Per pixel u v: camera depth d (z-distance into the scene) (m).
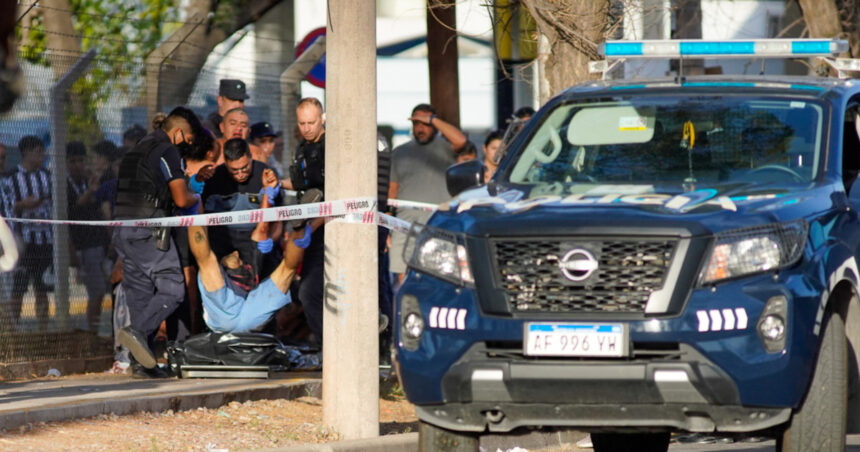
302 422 28.62
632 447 26.66
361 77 27.08
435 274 18.77
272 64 50.62
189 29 51.19
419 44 76.75
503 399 17.94
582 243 17.84
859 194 21.84
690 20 58.50
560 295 17.80
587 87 24.38
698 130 22.30
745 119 22.34
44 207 33.88
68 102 34.75
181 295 33.06
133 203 32.91
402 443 27.03
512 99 76.94
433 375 18.38
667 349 17.44
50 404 25.94
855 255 19.59
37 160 33.75
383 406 33.25
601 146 22.52
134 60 39.06
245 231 35.75
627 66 41.41
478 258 18.28
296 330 40.00
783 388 17.41
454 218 19.08
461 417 18.48
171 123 34.53
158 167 32.97
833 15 51.12
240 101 39.69
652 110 22.95
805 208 18.91
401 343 18.94
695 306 17.36
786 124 22.06
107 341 35.69
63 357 34.31
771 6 82.31
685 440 30.91
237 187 36.16
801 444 18.30
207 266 33.44
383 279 35.78
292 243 33.72
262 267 36.59
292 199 40.34
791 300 17.50
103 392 28.91
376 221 27.52
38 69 33.97
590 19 36.59
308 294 35.72
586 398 17.61
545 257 17.98
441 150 43.56
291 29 79.31
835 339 18.38
